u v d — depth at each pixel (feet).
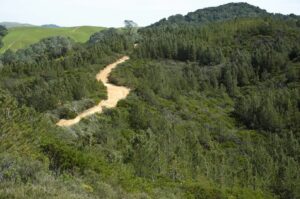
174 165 103.65
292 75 233.76
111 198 46.37
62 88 151.12
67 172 51.44
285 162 139.64
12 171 42.01
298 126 173.78
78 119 128.36
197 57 287.07
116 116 126.93
